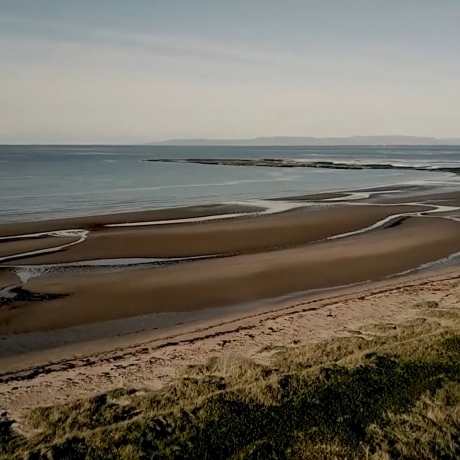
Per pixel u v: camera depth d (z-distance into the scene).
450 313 12.19
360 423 7.55
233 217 28.56
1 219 27.48
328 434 7.29
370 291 14.80
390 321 11.78
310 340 10.72
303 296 14.58
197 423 7.55
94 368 9.64
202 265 17.78
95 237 22.45
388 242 21.81
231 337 11.12
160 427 7.47
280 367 9.30
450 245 21.38
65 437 7.25
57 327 12.05
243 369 9.23
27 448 7.01
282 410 7.87
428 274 17.05
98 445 7.09
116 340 11.30
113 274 16.52
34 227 24.75
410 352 9.83
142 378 9.08
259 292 14.89
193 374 9.14
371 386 8.55
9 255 19.08
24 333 11.66
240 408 7.93
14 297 14.11
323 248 20.59
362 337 10.73
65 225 25.36
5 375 9.50
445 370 9.09
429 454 6.91
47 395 8.52
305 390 8.42
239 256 19.22
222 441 7.16
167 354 10.21
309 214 29.59
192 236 22.77
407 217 28.52
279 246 21.05
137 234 23.11
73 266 17.58
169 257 19.03
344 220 27.31
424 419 7.63
